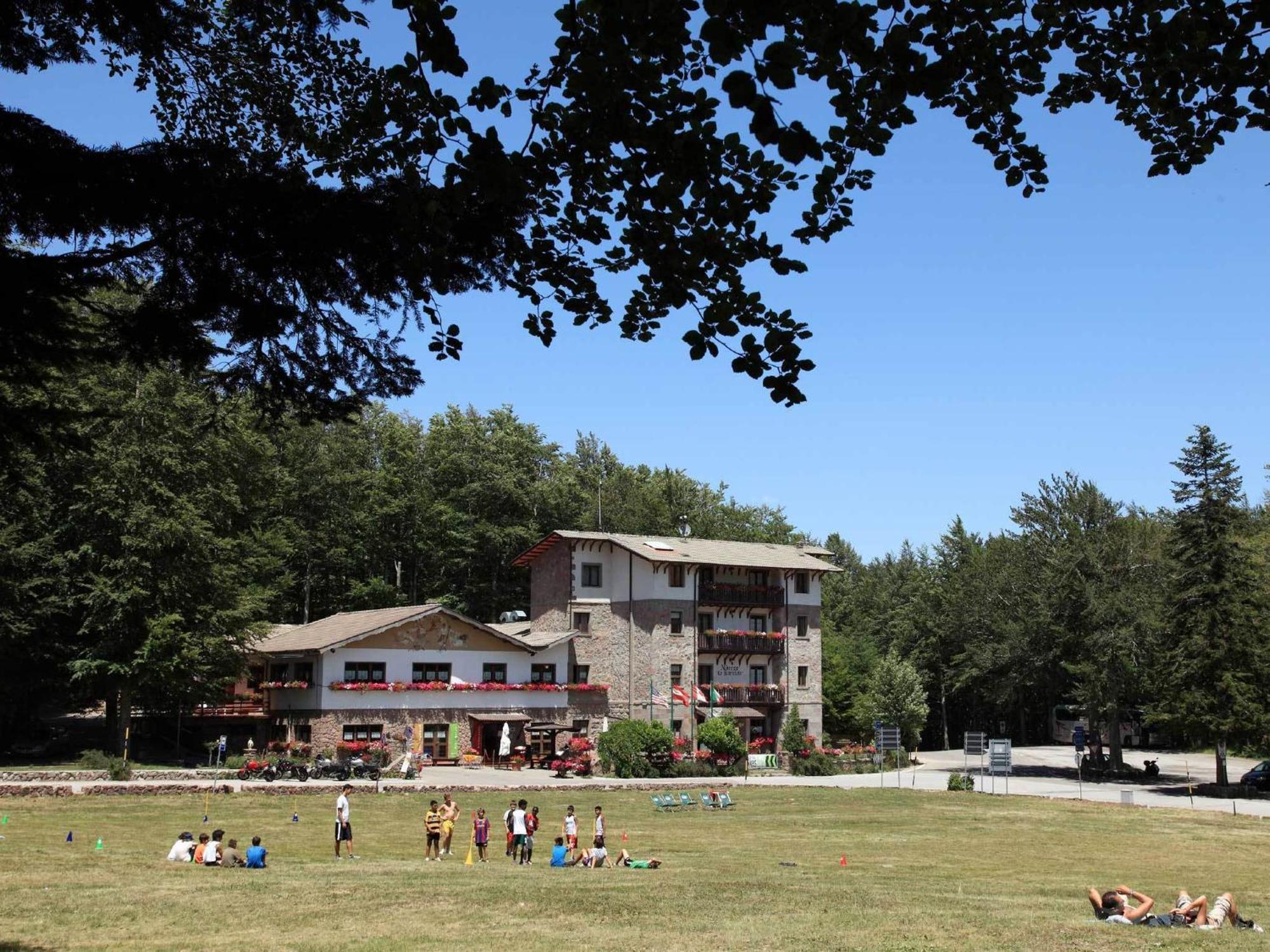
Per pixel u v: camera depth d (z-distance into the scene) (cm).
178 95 970
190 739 6003
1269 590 6119
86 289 743
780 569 7219
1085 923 1747
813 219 712
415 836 3503
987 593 7700
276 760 4922
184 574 5038
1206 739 5844
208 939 1600
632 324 804
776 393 760
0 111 687
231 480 5612
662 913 1903
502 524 8444
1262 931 1734
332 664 5803
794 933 1656
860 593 11581
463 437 8606
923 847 3556
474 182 695
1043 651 7069
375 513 7925
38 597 4953
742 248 718
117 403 4850
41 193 696
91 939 1580
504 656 6469
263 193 731
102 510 4831
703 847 3406
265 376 852
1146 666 6481
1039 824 4294
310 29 922
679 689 6700
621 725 6200
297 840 3275
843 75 657
